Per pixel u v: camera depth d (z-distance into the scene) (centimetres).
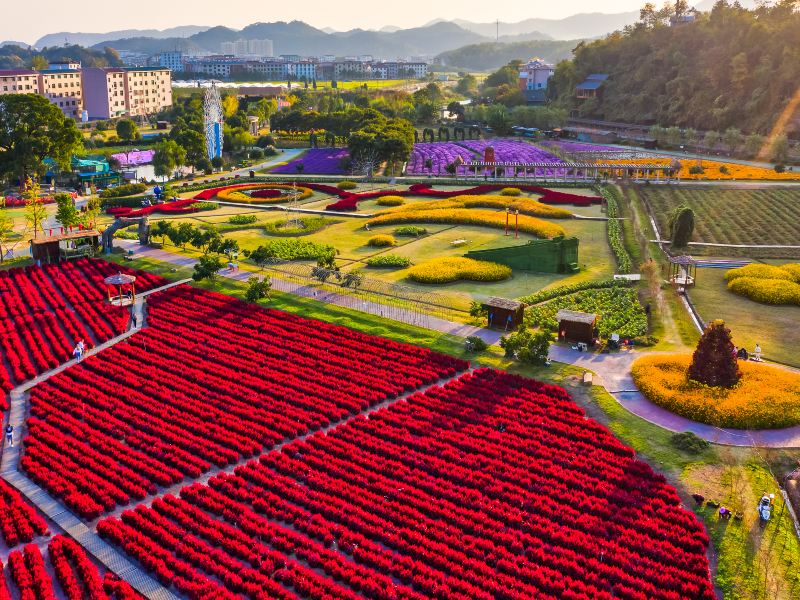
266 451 5459
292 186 15888
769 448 5281
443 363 6750
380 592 3916
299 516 4588
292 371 6612
